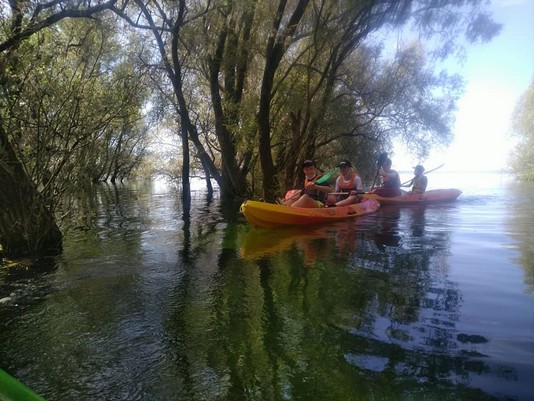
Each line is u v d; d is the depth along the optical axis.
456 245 5.58
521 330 2.86
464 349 2.62
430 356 2.55
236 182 14.47
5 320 3.36
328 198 8.80
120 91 7.23
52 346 2.89
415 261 4.76
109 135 7.43
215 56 12.74
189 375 2.48
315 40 11.20
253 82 15.33
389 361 2.52
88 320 3.32
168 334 3.03
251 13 11.43
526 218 8.06
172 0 9.13
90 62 7.08
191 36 11.42
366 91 14.62
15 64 5.37
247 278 4.31
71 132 5.97
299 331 2.99
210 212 10.33
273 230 7.18
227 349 2.77
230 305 3.56
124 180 34.19
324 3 11.23
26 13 5.57
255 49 12.62
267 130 11.81
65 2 6.18
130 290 4.03
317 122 12.92
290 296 3.72
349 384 2.30
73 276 4.51
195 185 23.75
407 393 2.20
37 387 2.40
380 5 10.41
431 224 7.43
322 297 3.66
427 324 3.01
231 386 2.34
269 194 12.07
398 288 3.82
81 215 9.06
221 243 6.17
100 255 5.47
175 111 15.66
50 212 5.89
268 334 2.96
